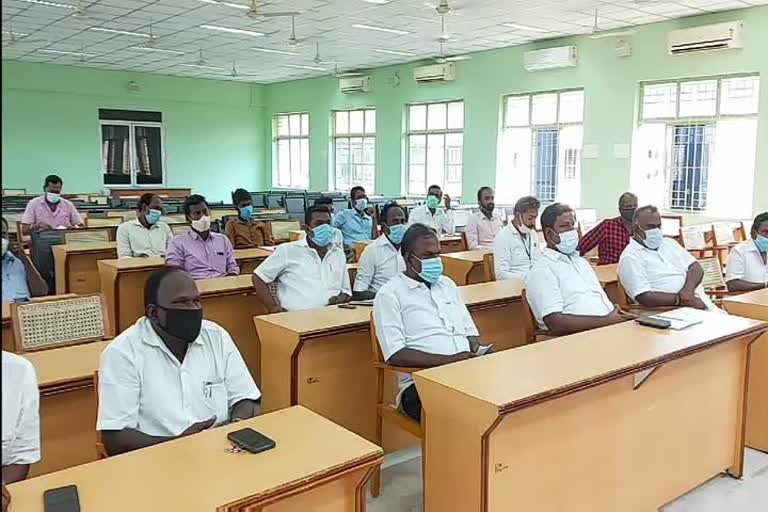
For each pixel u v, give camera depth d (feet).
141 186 46.29
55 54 37.99
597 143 29.94
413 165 39.81
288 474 4.90
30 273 12.50
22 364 5.01
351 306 10.80
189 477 4.86
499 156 34.37
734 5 24.41
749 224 24.95
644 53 27.89
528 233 15.34
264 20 27.89
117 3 25.39
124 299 14.92
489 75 34.30
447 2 23.59
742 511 8.50
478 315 11.89
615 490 7.76
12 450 4.94
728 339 8.51
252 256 16.80
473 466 6.37
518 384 6.55
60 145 42.98
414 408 8.58
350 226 23.02
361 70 41.88
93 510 4.39
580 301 10.66
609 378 6.95
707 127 26.91
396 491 9.11
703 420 8.79
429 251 9.13
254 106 50.42
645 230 12.34
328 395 9.70
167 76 46.37
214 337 6.86
